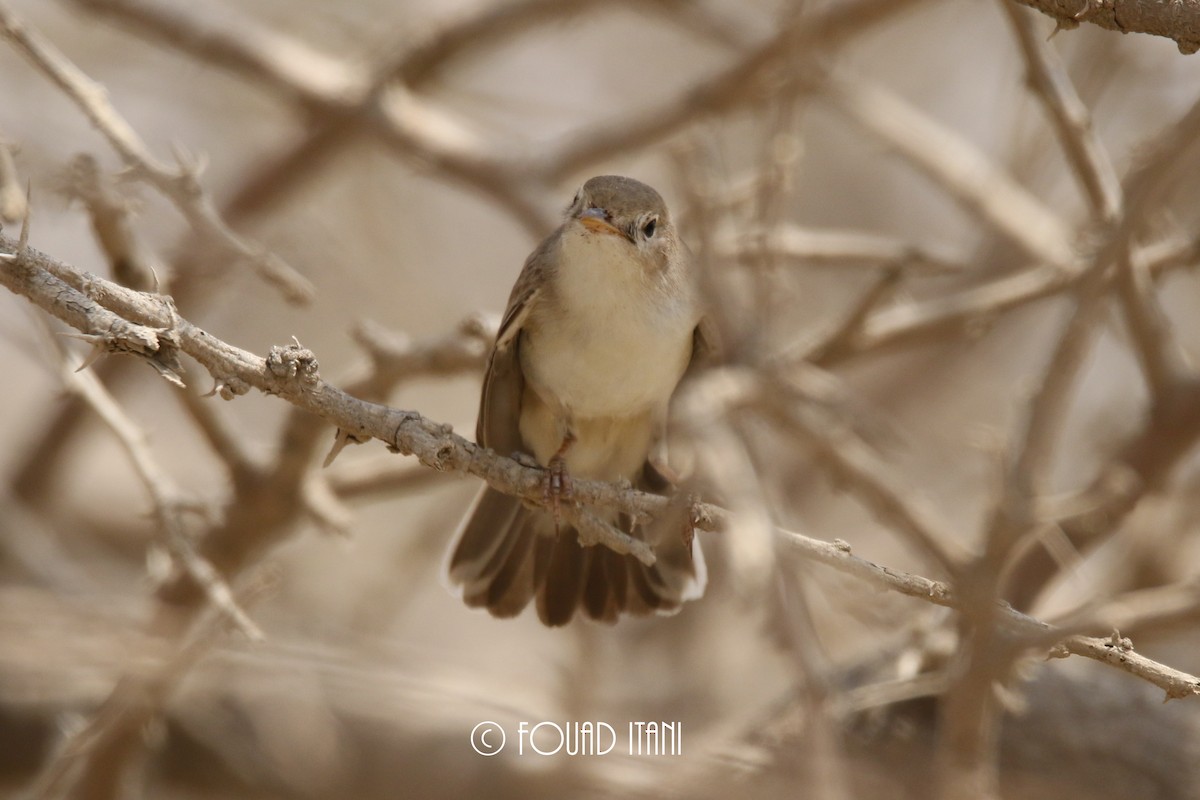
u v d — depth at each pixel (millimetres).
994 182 13820
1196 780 10234
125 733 10062
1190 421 11148
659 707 13297
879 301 11781
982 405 16328
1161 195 9750
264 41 13812
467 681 10906
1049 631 6750
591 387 9602
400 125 13500
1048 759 10281
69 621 8852
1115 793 10156
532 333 9664
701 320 9758
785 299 12375
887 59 17219
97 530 15422
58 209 8938
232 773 11336
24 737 11398
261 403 16688
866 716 9906
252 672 10000
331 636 11367
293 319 14812
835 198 17297
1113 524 11352
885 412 16359
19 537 12531
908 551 14648
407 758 11133
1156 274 11328
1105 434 14680
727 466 8562
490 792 10938
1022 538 7781
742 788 8953
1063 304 15930
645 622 14703
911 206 17594
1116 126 15336
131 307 6406
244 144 15859
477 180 13344
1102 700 10641
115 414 8688
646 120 13281
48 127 13281
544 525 9781
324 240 14867
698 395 9203
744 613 7629
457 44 13992
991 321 11766
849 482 10781
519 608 9734
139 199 9961
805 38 12195
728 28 14578
